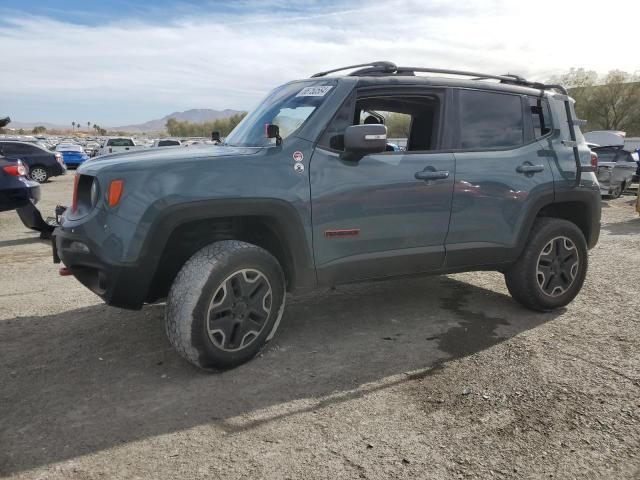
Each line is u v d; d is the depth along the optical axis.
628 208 13.31
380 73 4.01
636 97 48.75
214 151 3.57
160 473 2.43
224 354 3.35
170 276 3.67
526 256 4.45
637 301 4.98
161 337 4.04
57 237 3.51
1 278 5.90
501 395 3.14
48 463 2.49
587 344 3.92
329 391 3.20
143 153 3.62
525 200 4.34
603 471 2.43
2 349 3.83
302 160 3.52
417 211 3.89
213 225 3.59
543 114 4.62
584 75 53.56
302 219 3.49
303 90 4.03
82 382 3.31
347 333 4.16
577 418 2.88
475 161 4.13
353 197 3.65
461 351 3.80
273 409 2.98
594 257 7.05
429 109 4.27
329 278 3.71
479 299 5.06
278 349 3.83
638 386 3.24
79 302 4.95
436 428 2.79
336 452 2.58
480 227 4.18
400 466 2.47
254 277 3.43
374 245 3.79
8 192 7.18
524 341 3.98
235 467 2.47
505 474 2.41
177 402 3.06
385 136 3.47
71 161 30.19
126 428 2.79
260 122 4.04
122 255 3.10
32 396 3.13
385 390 3.21
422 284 5.58
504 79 4.48
